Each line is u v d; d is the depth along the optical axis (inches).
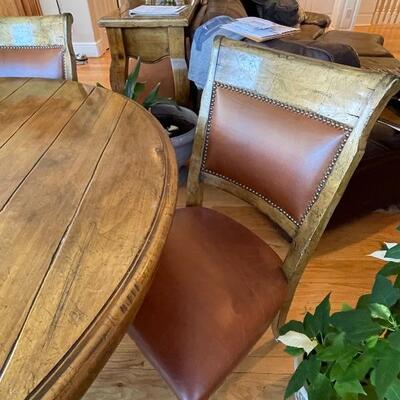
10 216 21.7
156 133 31.2
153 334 26.7
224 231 35.6
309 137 27.0
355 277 52.7
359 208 57.9
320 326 26.5
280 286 31.0
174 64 74.0
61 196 23.3
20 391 13.5
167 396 39.5
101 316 16.1
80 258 18.9
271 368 41.8
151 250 19.6
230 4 82.7
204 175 37.3
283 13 104.3
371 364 21.3
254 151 31.4
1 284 17.5
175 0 84.4
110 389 40.3
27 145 29.4
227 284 29.9
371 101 23.0
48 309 16.3
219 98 33.4
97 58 143.7
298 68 27.5
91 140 30.0
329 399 23.1
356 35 110.3
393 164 54.7
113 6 157.6
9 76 48.9
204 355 25.4
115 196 23.3
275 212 31.5
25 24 47.1
